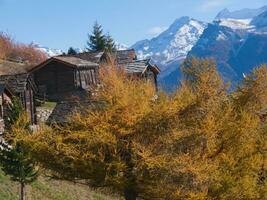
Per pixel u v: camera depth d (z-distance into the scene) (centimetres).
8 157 2608
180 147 1648
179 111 1670
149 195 1689
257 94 1870
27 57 9438
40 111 5162
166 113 1661
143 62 6084
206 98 1691
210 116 1678
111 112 1680
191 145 1650
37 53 9694
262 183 1848
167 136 1647
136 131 1669
